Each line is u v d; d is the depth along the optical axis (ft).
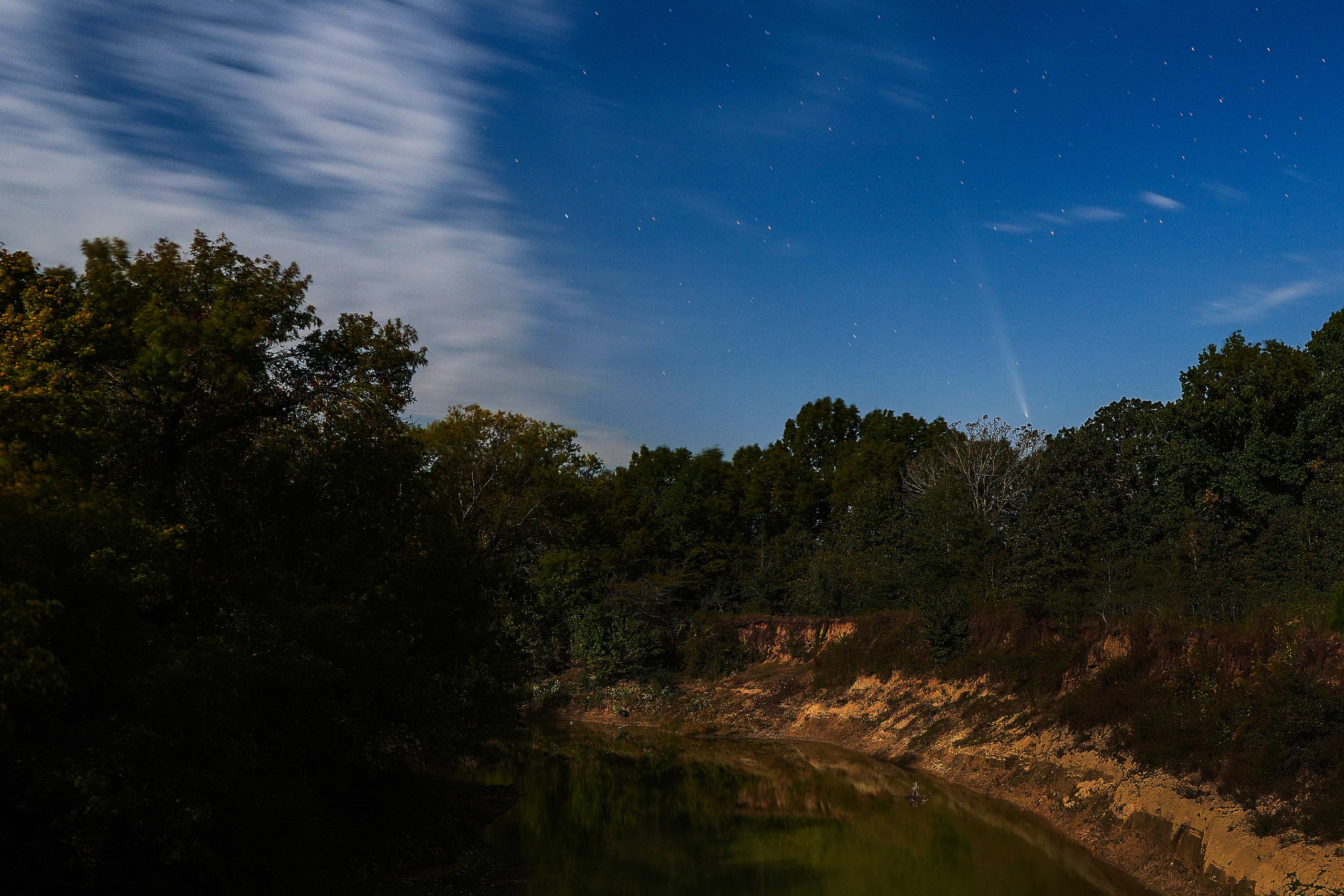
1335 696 62.75
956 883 68.59
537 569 189.16
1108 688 91.56
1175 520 117.91
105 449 49.55
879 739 128.36
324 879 57.62
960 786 102.53
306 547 66.59
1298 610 78.02
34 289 52.60
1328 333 115.85
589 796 103.96
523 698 85.10
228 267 62.23
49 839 39.17
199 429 59.88
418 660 74.49
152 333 53.31
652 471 284.41
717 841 83.56
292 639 54.39
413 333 71.77
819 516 256.93
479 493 123.13
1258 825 59.00
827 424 294.66
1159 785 72.74
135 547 44.27
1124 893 63.98
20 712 38.60
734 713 156.66
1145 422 136.15
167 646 45.50
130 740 39.83
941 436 218.59
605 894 67.26
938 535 163.63
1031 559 129.29
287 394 65.10
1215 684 75.82
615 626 177.88
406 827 71.72
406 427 76.74
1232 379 118.52
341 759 63.93
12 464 39.73
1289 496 107.45
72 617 40.88
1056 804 84.89
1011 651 118.11
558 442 128.47
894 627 147.64
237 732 49.08
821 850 80.02
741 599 223.71
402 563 72.38
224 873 48.44
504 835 84.84
